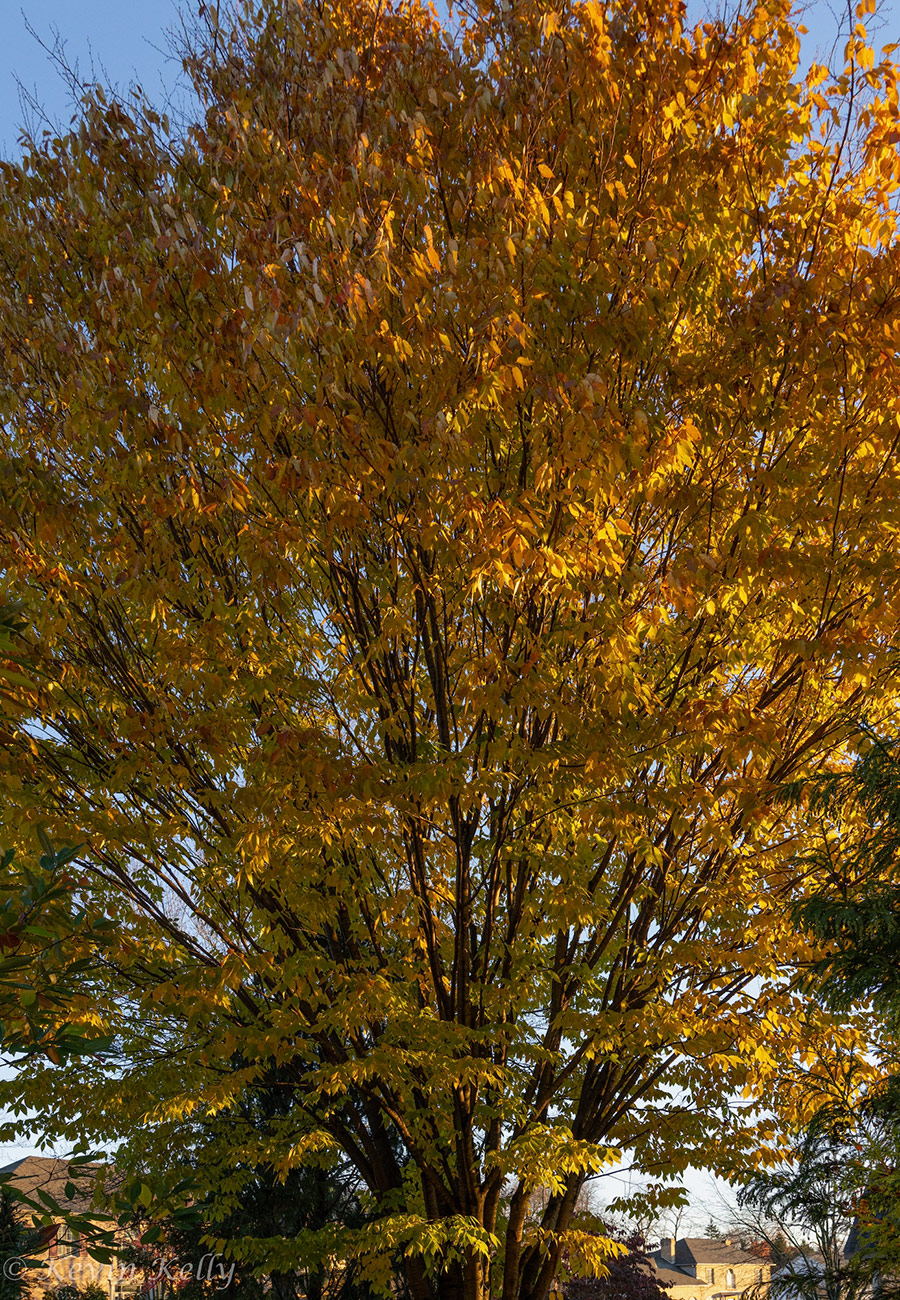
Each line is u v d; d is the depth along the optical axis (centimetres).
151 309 702
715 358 731
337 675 823
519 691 676
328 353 661
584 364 659
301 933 840
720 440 752
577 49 692
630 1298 2017
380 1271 953
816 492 757
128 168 834
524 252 639
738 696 809
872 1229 919
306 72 789
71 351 745
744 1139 936
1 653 332
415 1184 941
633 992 874
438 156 712
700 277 725
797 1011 895
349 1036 853
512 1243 903
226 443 777
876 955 729
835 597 737
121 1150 997
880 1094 882
